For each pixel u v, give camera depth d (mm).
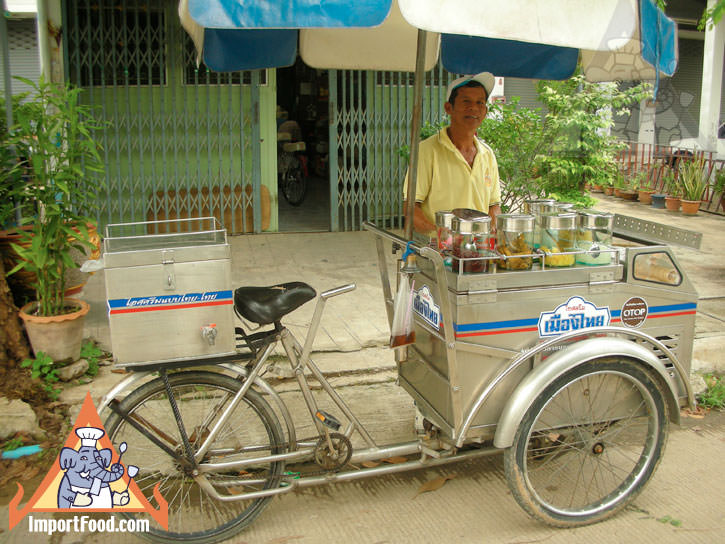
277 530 2859
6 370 3762
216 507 2955
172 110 7043
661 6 2682
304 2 2123
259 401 2811
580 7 2307
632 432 3316
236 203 7559
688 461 3473
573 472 3238
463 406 2736
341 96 7645
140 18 6812
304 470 3131
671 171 10367
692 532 2867
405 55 4031
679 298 2982
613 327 2852
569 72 3920
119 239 2633
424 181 3525
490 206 3779
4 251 4141
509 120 7070
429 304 2848
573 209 2973
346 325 4891
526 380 2699
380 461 3369
